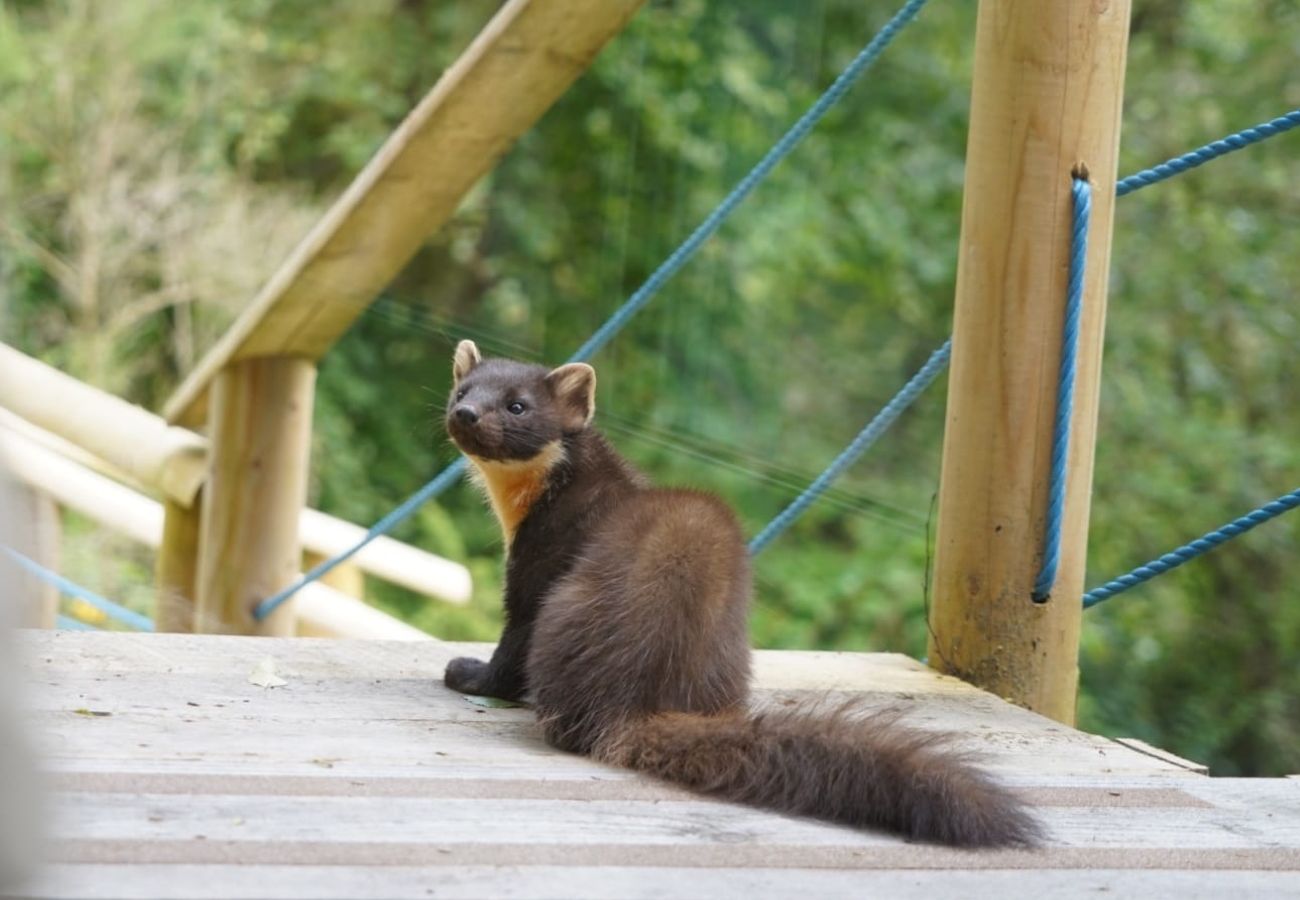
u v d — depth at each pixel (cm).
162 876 326
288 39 1565
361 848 352
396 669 539
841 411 1661
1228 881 379
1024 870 377
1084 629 1453
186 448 858
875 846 381
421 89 1569
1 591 186
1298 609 1460
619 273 1562
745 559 480
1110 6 550
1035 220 552
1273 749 1471
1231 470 1477
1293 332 1499
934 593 592
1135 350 1505
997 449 564
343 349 1552
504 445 541
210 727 442
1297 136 1516
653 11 1589
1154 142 1534
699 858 365
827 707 470
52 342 1491
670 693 449
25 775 195
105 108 1524
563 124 1545
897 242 1695
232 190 1534
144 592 1230
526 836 370
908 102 1727
